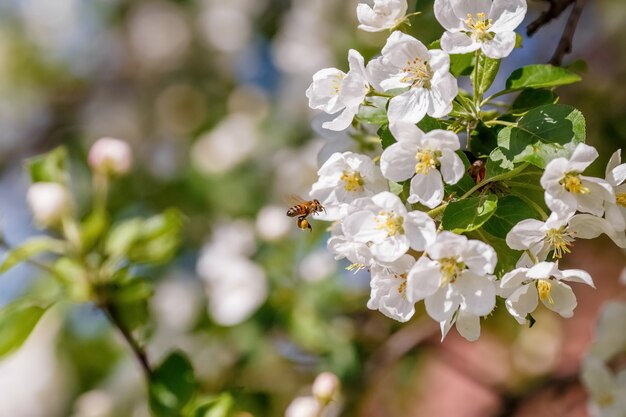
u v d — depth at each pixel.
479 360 1.66
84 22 1.86
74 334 1.46
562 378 1.29
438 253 0.71
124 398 1.38
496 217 0.73
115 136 1.77
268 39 1.71
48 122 1.82
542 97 0.77
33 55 1.83
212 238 1.43
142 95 1.81
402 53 0.73
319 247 1.18
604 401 0.98
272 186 1.46
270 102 1.62
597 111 1.29
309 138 1.48
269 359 1.21
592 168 1.25
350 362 1.14
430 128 0.74
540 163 0.72
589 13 1.53
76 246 0.93
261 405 1.16
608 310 0.99
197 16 1.80
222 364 1.27
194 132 1.71
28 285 1.32
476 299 0.71
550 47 1.40
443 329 0.72
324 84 0.75
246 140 1.52
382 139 0.74
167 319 1.41
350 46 1.42
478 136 0.75
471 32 0.73
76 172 1.69
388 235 0.72
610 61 1.53
